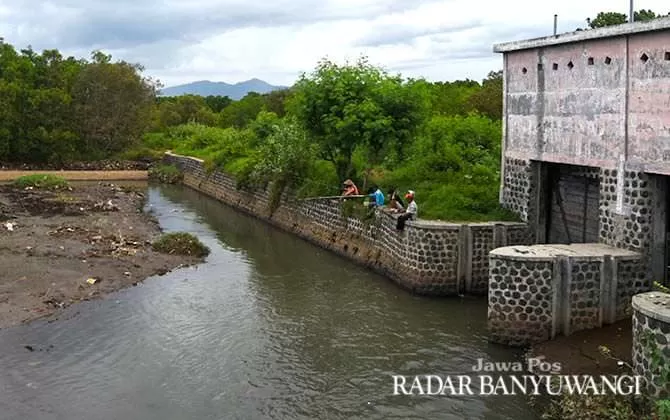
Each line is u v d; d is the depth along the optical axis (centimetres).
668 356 1371
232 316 2278
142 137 8044
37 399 1638
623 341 1784
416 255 2483
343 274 2848
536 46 2353
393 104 3253
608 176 2061
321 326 2175
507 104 2606
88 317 2234
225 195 5175
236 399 1656
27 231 3522
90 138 7288
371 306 2373
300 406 1619
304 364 1870
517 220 2541
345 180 3559
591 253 1925
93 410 1588
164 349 1972
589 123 2138
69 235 3425
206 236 3756
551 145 2336
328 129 3388
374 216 2919
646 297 1509
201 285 2664
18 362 1855
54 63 7250
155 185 6425
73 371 1805
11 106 6694
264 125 5356
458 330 2109
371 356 1919
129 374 1795
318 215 3531
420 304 2378
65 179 6294
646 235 1933
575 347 1809
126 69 7494
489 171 3027
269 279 2773
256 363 1877
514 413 1559
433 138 3328
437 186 3050
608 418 1393
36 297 2394
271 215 4169
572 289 1889
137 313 2291
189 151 7069
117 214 4294
